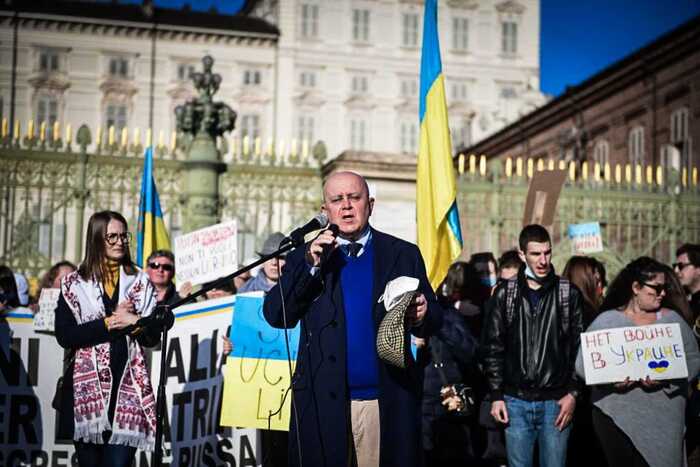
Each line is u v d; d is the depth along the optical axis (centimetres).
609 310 559
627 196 1395
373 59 4991
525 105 4953
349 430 416
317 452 403
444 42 5175
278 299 418
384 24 5031
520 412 558
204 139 1266
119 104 4584
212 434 625
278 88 4812
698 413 582
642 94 2427
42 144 1216
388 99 5000
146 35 4619
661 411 536
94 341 457
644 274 539
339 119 4925
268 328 543
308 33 4897
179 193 1252
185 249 766
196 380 632
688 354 541
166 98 4628
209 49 4709
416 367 420
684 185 1420
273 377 536
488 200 1355
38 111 4503
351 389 418
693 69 2169
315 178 1291
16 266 1190
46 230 2808
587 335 534
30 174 1211
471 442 684
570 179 1400
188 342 636
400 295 390
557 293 564
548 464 553
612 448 544
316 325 417
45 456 601
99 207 1227
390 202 1248
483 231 1350
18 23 4475
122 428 466
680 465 535
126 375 476
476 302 748
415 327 420
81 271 487
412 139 5012
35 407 604
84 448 470
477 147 3528
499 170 1374
